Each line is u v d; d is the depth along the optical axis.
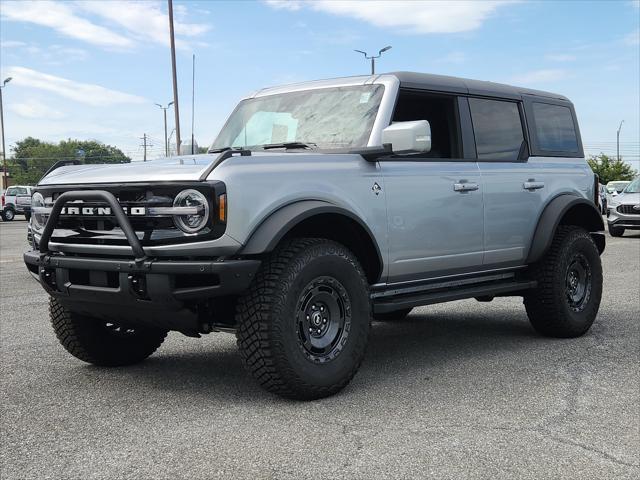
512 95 6.43
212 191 4.08
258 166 4.33
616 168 76.38
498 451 3.62
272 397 4.57
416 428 3.96
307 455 3.53
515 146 6.35
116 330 5.33
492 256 5.97
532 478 3.29
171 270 4.06
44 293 9.44
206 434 3.84
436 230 5.42
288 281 4.29
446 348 6.14
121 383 4.93
